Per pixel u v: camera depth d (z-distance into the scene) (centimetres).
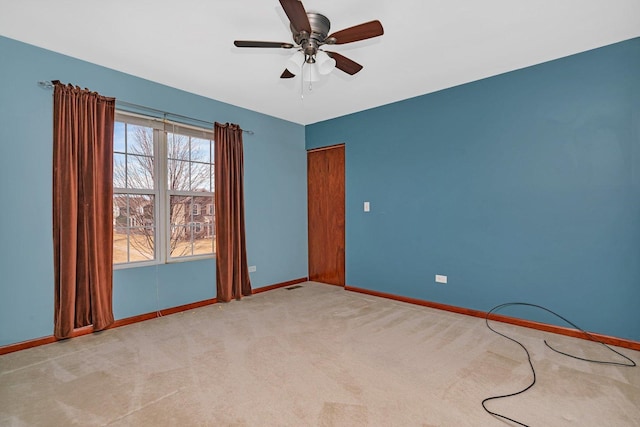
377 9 204
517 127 293
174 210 345
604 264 253
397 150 379
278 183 444
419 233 361
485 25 223
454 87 332
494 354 233
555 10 206
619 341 246
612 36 237
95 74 281
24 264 246
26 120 247
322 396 181
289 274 459
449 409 169
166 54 264
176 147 346
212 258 369
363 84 327
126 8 203
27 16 211
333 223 457
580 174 262
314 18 197
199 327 290
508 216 300
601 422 158
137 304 307
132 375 204
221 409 170
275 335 271
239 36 237
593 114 256
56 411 168
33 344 247
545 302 281
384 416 163
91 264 270
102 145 279
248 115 407
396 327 289
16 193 243
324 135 459
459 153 330
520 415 164
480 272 317
